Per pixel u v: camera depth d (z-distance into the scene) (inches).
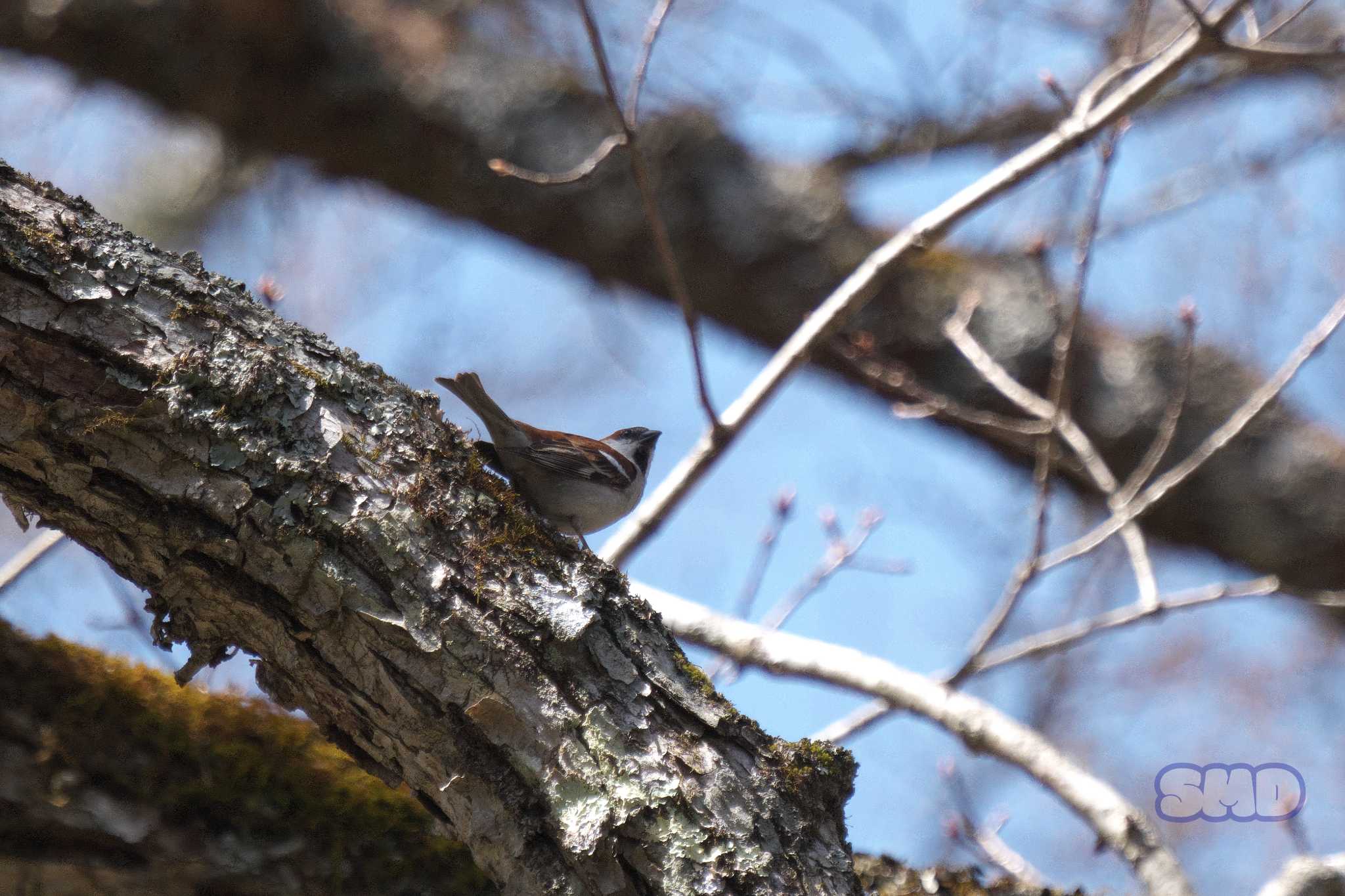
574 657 212.5
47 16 615.2
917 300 640.4
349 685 216.7
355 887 258.2
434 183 658.8
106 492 211.9
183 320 213.2
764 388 383.6
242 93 639.1
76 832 246.2
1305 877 296.7
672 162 648.4
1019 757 357.7
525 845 208.5
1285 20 458.3
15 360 202.5
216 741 263.9
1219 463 630.5
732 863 199.6
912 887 298.5
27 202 211.5
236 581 215.0
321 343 225.8
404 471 219.0
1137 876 325.4
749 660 396.5
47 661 258.7
